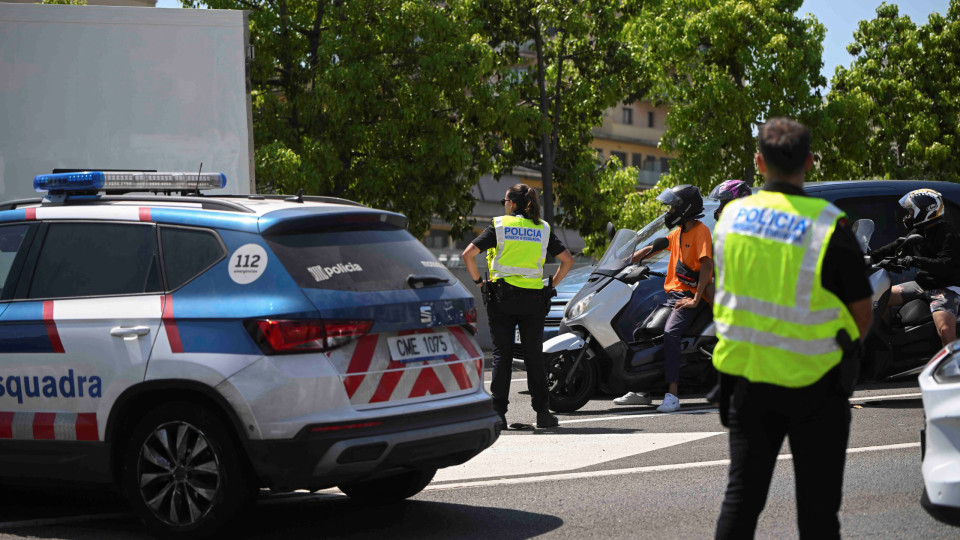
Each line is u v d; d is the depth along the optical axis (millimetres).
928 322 9336
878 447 7348
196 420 5113
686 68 30078
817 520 3656
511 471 7004
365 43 24656
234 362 5043
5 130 10914
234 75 11266
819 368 3586
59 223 5801
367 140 24859
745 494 3707
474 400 5672
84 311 5453
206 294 5238
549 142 30422
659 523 5512
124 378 5258
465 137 26859
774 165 3744
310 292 5133
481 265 18797
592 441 8023
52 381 5457
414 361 5406
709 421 8758
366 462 5105
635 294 9852
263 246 5238
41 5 10953
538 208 8609
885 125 33281
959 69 33312
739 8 29109
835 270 3590
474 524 5609
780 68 29297
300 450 4969
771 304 3625
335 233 5469
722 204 9609
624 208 31375
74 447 5406
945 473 4355
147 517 5254
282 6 24750
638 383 9719
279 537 5398
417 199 25094
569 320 9898
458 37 25453
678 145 30125
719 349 3762
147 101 11148
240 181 11320
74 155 11039
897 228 10031
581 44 30531
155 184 6281
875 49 34156
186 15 11203
